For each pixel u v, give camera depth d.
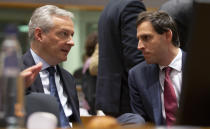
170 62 3.26
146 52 3.32
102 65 4.15
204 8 1.78
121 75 4.02
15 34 1.78
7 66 1.75
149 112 3.24
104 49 4.14
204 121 1.81
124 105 4.02
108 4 4.20
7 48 1.77
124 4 3.97
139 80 3.34
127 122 2.78
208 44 1.79
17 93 1.75
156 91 3.22
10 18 7.90
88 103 5.52
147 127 1.56
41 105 2.50
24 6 7.88
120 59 4.04
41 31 3.29
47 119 1.63
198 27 1.79
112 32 4.07
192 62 1.80
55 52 3.28
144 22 3.35
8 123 1.72
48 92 3.21
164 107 3.17
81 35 8.25
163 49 3.27
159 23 3.29
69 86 3.37
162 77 3.27
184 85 1.81
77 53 7.80
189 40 1.80
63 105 3.23
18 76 1.76
